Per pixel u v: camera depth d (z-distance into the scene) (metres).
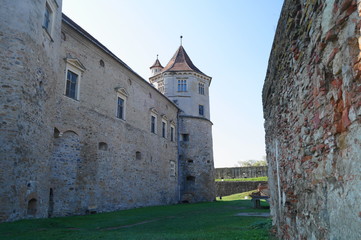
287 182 6.24
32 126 12.59
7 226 10.02
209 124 37.84
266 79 9.02
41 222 11.59
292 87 5.30
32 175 12.51
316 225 4.05
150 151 27.58
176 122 35.06
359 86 2.56
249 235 8.84
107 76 21.53
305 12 4.20
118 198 21.56
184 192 33.97
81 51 18.86
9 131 11.20
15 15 12.17
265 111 10.31
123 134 23.06
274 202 9.04
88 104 19.12
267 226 10.25
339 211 3.13
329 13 3.13
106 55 21.50
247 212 18.12
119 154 22.22
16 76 11.76
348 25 2.74
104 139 20.47
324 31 3.29
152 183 27.36
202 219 14.80
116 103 22.50
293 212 5.69
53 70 15.04
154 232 10.53
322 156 3.70
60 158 16.55
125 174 22.83
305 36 4.24
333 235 3.34
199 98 37.34
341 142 3.03
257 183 43.28
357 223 2.67
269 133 9.53
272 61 7.42
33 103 12.68
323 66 3.46
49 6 14.73
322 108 3.59
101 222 13.82
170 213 18.69
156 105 29.88
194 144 35.44
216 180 48.81
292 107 5.40
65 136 17.03
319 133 3.76
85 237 9.02
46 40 14.19
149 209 22.03
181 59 39.84
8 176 10.91
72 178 17.17
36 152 12.91
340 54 2.94
